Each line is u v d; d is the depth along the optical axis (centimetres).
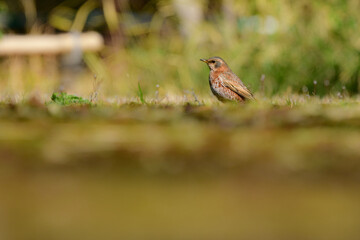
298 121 916
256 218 306
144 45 2817
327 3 2422
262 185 411
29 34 3100
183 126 853
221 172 473
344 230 288
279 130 812
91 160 536
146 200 349
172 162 529
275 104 1340
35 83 2598
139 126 854
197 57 2562
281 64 2316
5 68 2708
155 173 466
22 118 961
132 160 540
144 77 2603
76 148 614
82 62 2827
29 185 404
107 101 1391
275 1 2495
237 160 543
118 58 2728
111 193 373
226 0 2638
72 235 278
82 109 1138
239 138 714
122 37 2897
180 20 2816
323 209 327
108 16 2897
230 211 320
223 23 2616
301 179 440
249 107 1184
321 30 2359
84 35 2797
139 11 3164
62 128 817
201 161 538
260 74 2314
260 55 2364
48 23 3102
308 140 697
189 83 2502
